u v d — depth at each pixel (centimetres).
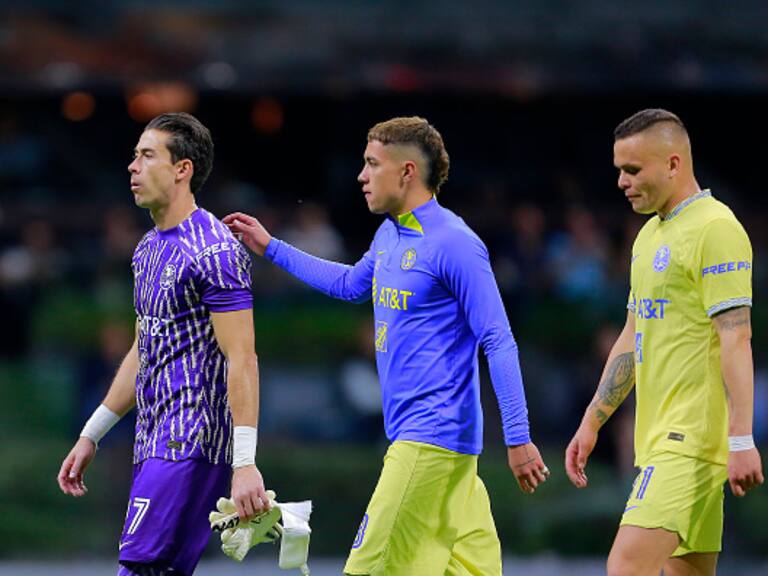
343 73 6656
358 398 5497
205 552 5041
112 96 6875
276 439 5456
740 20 6831
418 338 2373
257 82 6644
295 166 7056
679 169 2328
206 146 2334
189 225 2306
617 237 6631
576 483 2462
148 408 2302
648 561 2273
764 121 6975
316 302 5812
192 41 6744
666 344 2316
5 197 6681
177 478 2261
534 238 6181
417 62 6688
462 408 2375
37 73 6600
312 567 4891
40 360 5712
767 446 5331
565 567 4922
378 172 2400
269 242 2630
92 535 5138
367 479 5150
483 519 2450
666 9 6869
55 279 6072
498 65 6681
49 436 5472
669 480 2278
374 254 2522
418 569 2373
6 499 5147
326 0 6931
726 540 5041
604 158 6912
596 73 6656
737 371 2219
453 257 2342
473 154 6919
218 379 2291
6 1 6738
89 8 6775
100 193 6806
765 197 6994
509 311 5900
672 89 6638
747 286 2256
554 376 5684
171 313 2283
